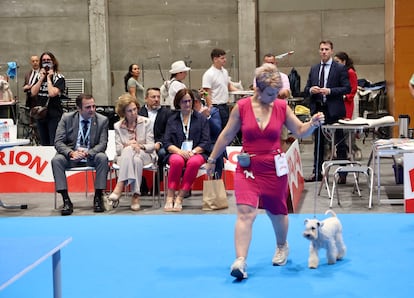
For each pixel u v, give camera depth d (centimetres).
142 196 735
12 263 246
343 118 749
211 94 811
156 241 502
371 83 1365
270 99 391
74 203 700
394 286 375
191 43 1391
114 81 1408
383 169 882
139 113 712
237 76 1382
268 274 405
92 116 662
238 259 392
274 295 364
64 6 1377
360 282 384
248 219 396
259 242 489
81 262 445
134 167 645
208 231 531
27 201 719
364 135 1193
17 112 1088
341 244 430
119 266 432
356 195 689
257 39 1385
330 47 747
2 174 780
